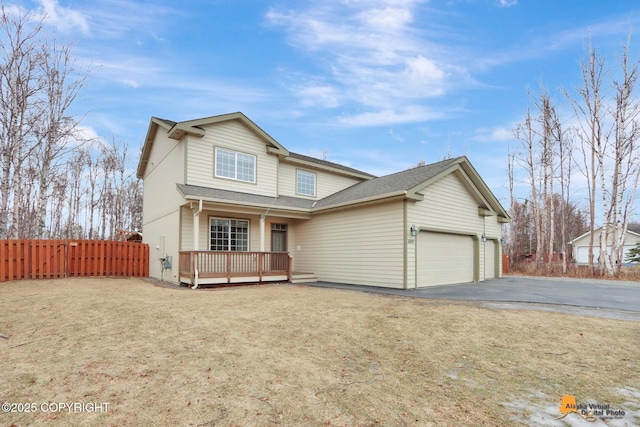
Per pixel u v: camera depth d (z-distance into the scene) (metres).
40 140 14.60
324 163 16.75
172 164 12.73
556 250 31.94
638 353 4.20
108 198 28.53
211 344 4.38
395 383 3.33
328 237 13.34
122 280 11.56
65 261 11.62
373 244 11.55
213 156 12.48
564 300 8.09
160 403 2.84
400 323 5.60
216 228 12.46
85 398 2.89
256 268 12.16
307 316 6.05
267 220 14.15
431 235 11.79
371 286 11.41
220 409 2.76
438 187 12.11
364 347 4.39
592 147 18.33
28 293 7.73
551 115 21.88
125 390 3.06
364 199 11.38
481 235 14.49
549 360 3.98
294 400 2.94
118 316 5.66
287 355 4.04
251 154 13.65
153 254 13.77
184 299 7.69
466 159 12.88
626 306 7.23
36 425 2.48
